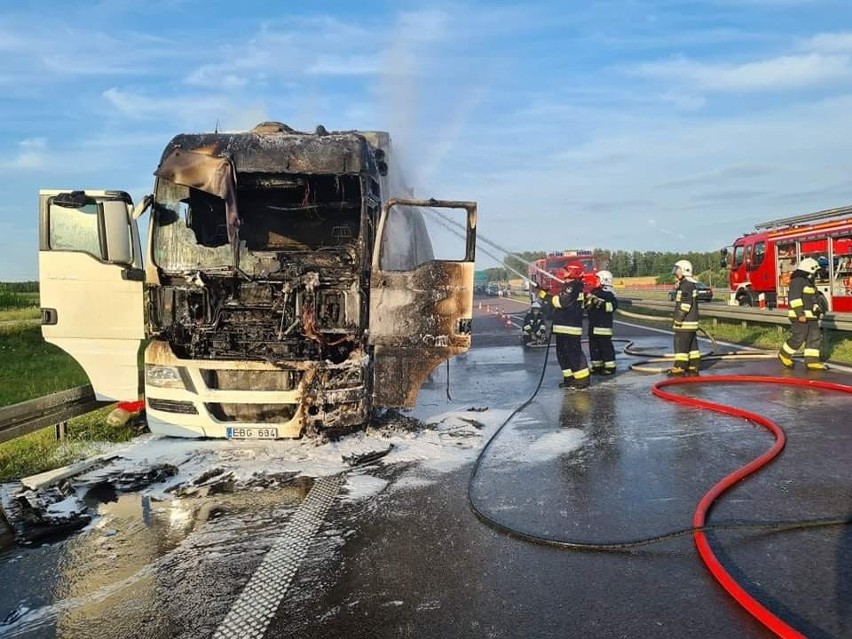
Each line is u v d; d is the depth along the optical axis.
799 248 19.38
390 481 5.36
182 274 6.58
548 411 7.89
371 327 6.46
